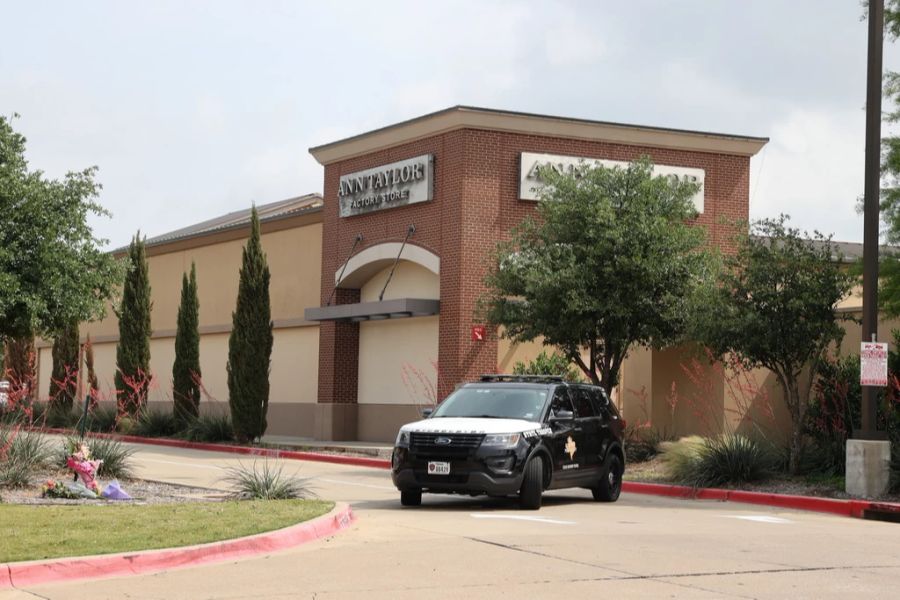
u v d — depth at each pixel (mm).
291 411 41375
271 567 11180
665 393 31531
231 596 9609
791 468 22375
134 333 41188
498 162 32906
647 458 26906
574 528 15008
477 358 32438
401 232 34844
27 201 25094
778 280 22531
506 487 17078
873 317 19688
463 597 9680
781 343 22266
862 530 15977
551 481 18062
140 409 40531
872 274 19688
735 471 21766
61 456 20000
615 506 19094
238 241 45688
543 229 27281
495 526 14945
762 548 13367
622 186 27469
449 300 32781
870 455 19391
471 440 17125
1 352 36031
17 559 10469
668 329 26922
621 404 33188
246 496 17062
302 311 41250
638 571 11289
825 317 22297
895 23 23984
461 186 32562
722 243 34844
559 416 18500
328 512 14594
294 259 41969
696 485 21750
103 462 19969
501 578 10688
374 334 37062
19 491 17328
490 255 28938
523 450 17312
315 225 40969
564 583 10477
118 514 14055
